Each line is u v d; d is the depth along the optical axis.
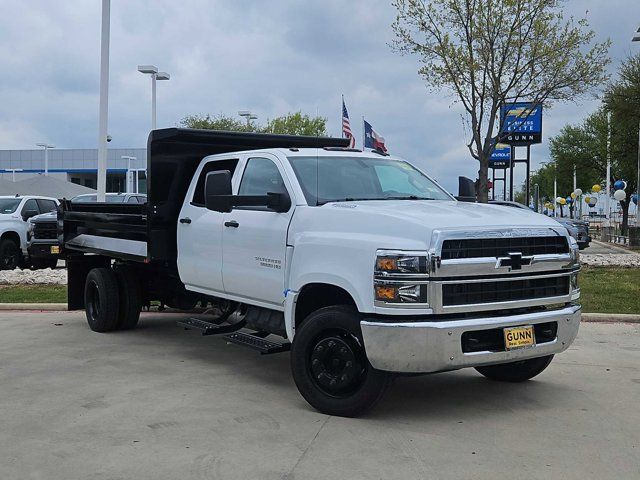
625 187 47.53
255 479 4.40
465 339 5.34
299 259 6.01
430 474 4.49
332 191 6.51
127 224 8.49
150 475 4.46
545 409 5.99
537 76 19.88
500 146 37.53
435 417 5.73
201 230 7.54
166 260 8.34
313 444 5.04
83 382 6.80
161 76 29.06
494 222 5.58
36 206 19.34
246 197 6.33
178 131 7.78
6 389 6.52
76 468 4.57
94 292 9.60
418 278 5.20
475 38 19.48
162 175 8.03
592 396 6.42
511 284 5.59
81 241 9.63
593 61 19.97
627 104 33.34
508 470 4.56
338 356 5.66
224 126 44.62
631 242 30.75
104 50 16.61
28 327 9.95
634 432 5.36
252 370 7.39
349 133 18.98
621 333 9.69
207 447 4.97
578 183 67.50
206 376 7.10
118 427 5.41
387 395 6.42
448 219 5.48
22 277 15.55
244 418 5.66
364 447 4.98
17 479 4.39
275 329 6.74
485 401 6.23
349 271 5.52
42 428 5.39
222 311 8.00
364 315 5.45
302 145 8.70
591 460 4.75
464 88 20.14
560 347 5.89
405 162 7.66
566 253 5.92
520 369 6.75
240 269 6.91
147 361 7.78
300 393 6.09
